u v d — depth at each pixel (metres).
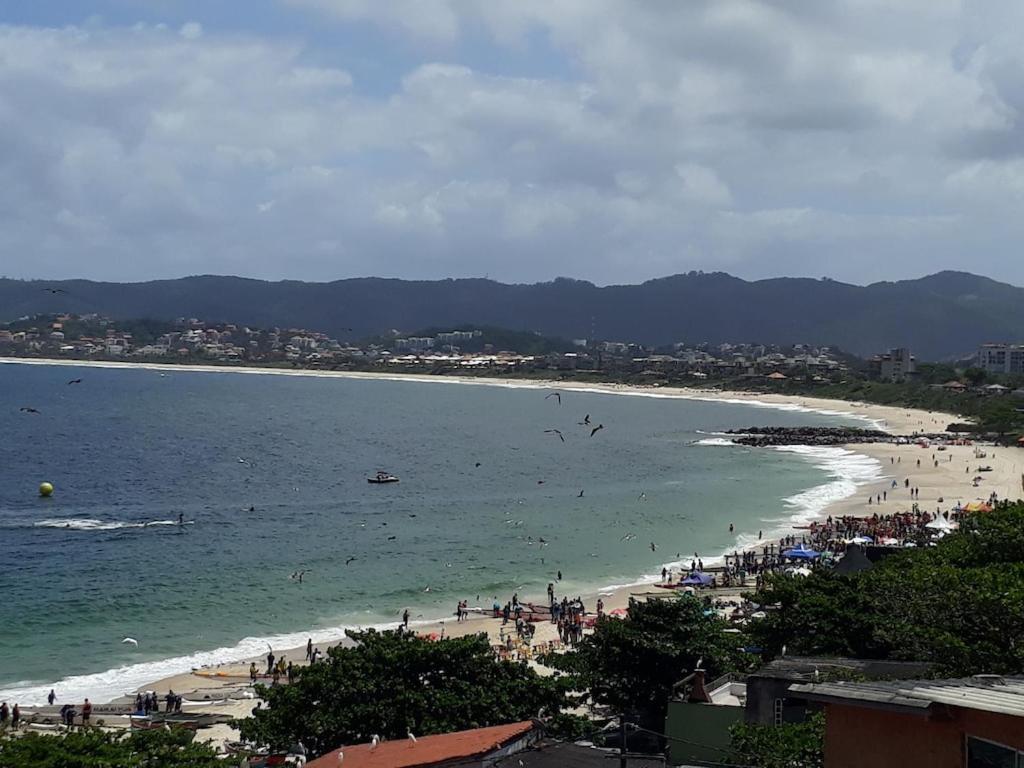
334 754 34.16
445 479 165.00
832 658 38.75
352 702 40.62
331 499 141.75
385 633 47.66
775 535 120.81
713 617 51.19
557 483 162.50
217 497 141.38
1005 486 161.75
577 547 113.12
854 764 21.12
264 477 162.75
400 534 117.75
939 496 150.62
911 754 20.44
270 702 42.28
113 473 163.50
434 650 42.50
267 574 96.19
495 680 42.47
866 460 197.62
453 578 97.38
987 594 39.59
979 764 19.72
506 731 33.91
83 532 113.75
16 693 62.69
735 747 32.75
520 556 107.75
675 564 105.12
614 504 142.38
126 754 33.62
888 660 37.94
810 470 182.38
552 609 83.75
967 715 19.88
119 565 97.88
